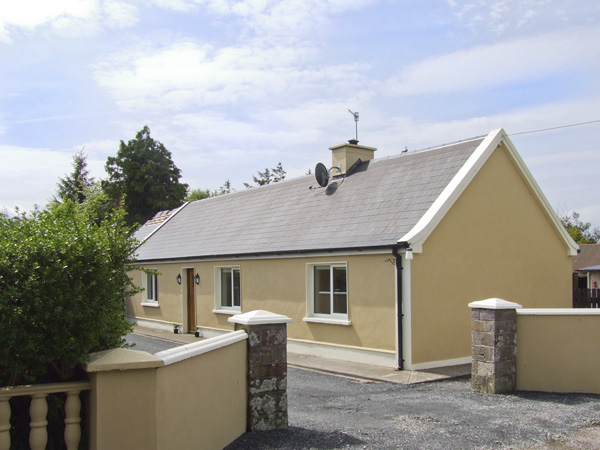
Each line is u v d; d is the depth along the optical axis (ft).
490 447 20.06
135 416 14.80
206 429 18.08
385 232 41.22
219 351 19.26
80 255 15.64
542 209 48.65
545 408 26.14
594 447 20.17
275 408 21.94
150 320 72.74
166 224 82.28
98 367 14.40
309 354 46.19
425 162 47.93
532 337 30.37
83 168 147.23
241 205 68.13
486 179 44.32
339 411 26.12
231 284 58.08
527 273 47.01
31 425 14.43
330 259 44.62
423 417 24.47
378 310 40.45
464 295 41.78
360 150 56.59
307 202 55.47
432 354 39.37
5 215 17.10
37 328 14.75
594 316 30.35
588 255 118.52
